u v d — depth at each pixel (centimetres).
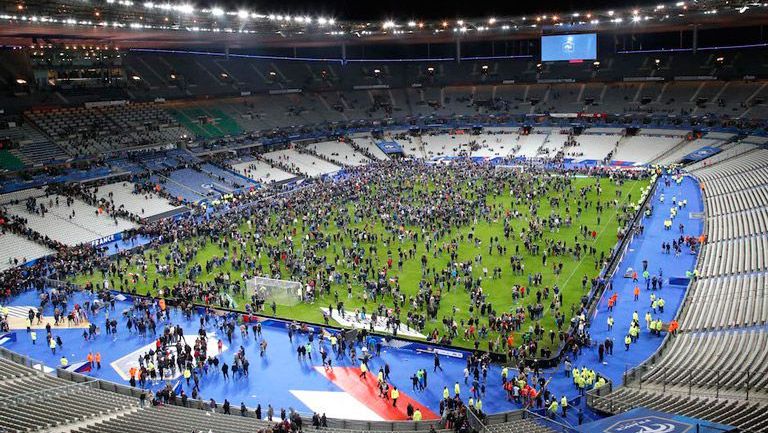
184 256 6012
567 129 11762
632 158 10400
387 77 14075
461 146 11881
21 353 4162
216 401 3541
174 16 8419
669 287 4875
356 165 11012
